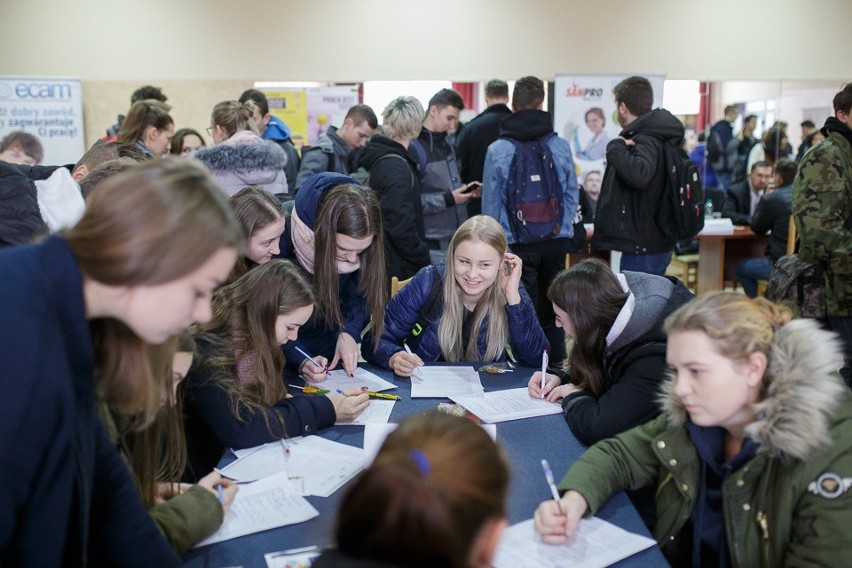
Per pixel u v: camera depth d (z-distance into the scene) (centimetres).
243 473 153
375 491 64
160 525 121
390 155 346
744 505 125
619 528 131
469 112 569
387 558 63
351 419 181
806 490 117
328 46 542
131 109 351
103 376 102
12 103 500
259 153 346
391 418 184
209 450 178
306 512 135
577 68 566
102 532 108
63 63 518
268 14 533
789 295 287
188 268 87
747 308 124
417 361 223
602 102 555
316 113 548
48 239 89
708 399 123
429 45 552
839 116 277
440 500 62
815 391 116
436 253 418
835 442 118
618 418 164
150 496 135
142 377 104
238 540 127
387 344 230
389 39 547
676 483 138
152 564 111
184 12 525
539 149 369
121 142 312
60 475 89
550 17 558
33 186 185
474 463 66
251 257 212
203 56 531
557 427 177
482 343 235
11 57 513
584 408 172
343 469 154
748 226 558
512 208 370
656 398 163
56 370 85
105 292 89
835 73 590
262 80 539
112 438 119
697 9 570
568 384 197
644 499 170
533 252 373
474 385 208
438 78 556
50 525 89
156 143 353
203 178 92
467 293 228
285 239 241
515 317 228
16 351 82
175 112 532
